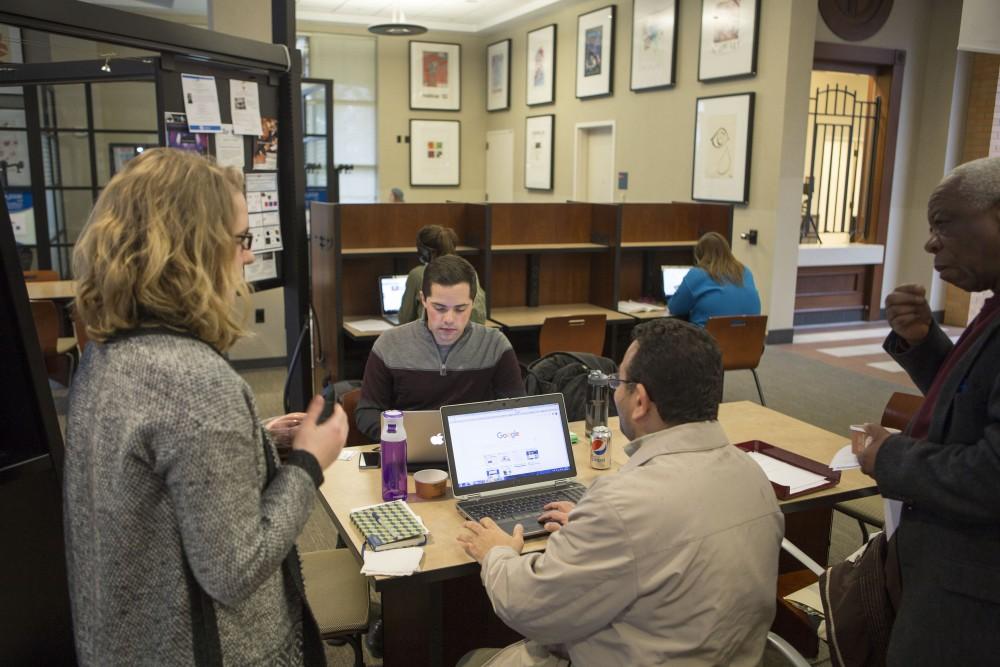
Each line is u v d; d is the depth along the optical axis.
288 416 1.43
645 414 1.29
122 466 0.90
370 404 2.31
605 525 1.16
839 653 1.45
